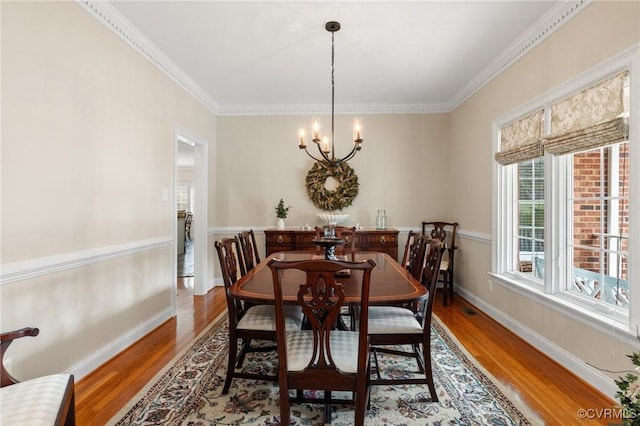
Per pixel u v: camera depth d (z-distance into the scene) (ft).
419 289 5.77
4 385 4.27
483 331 9.52
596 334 6.42
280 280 4.57
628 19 5.67
